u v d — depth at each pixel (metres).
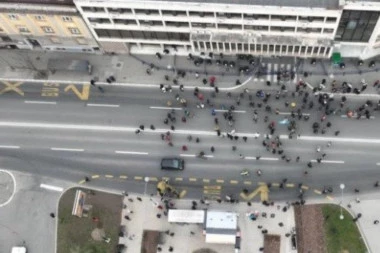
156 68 118.56
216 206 107.44
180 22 108.50
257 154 110.00
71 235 107.81
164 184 109.31
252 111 112.81
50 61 119.31
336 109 110.81
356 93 111.25
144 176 111.25
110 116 116.31
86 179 111.94
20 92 120.00
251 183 108.44
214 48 114.44
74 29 113.94
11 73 121.62
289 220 104.81
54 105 118.50
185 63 118.12
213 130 112.50
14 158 115.44
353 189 105.81
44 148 115.62
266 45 111.12
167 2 103.00
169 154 112.12
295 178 107.69
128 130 114.81
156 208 108.31
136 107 116.31
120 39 115.88
